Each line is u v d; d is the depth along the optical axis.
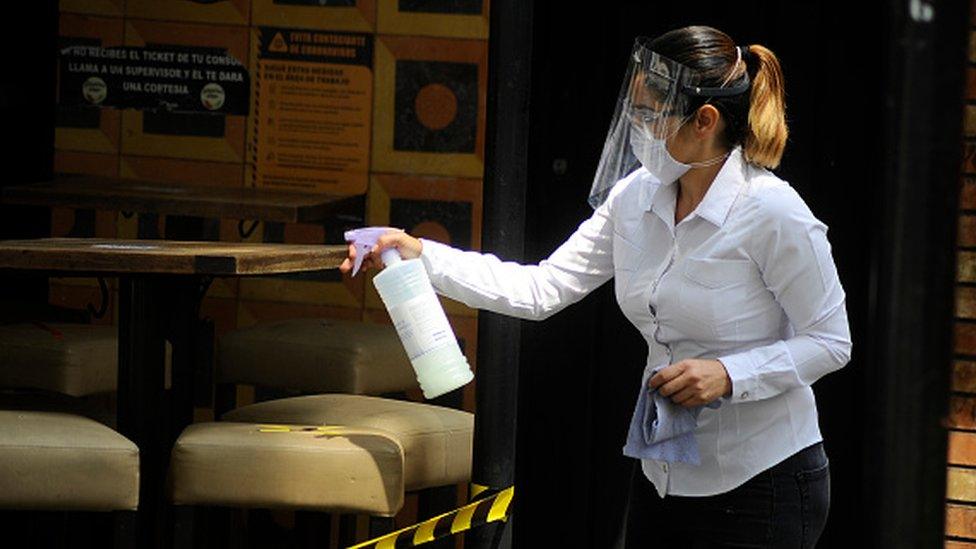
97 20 9.09
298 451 5.89
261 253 5.84
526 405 7.35
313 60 9.02
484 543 6.19
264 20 9.04
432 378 5.60
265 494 5.90
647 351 7.26
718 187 5.00
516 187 6.12
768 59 5.04
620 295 5.30
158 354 6.21
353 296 9.02
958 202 2.88
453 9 8.89
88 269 5.70
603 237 5.58
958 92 2.84
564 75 7.28
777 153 5.04
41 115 8.94
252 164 9.12
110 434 5.86
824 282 4.99
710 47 4.97
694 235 5.07
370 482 5.89
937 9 2.83
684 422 4.97
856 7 7.12
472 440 6.59
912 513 2.88
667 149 4.99
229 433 6.02
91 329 7.36
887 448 2.89
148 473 6.20
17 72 8.72
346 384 7.18
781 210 4.95
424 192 9.01
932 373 2.86
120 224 9.21
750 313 5.07
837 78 7.15
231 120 9.11
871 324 2.95
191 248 6.10
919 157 2.85
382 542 5.91
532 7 6.09
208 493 5.90
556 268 5.66
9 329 7.17
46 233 9.20
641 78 4.98
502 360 6.14
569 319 7.30
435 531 5.94
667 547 5.32
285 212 7.94
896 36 2.86
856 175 7.17
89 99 9.14
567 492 7.36
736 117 4.98
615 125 5.22
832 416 7.24
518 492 7.38
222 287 9.07
